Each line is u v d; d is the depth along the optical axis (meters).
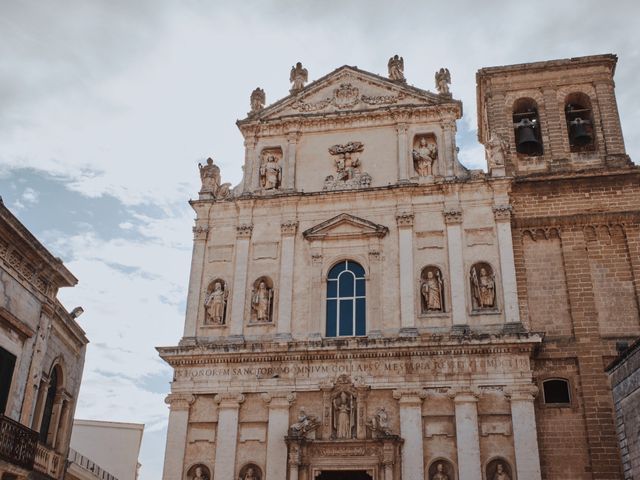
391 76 37.50
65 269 26.16
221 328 33.00
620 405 27.20
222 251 34.75
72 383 29.52
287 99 37.75
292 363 31.00
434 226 33.12
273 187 35.81
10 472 23.02
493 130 36.66
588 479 27.91
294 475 28.69
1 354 23.02
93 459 49.44
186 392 31.39
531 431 28.12
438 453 28.61
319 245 33.69
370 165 35.41
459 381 29.42
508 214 32.50
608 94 36.31
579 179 33.34
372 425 29.14
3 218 21.97
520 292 31.80
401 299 31.70
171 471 30.06
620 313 30.83
